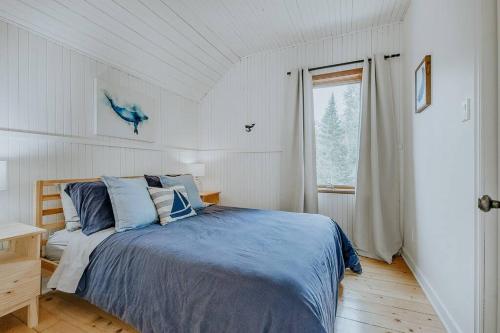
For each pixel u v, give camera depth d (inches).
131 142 109.6
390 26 111.7
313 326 34.2
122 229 69.7
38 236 61.4
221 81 147.6
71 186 76.4
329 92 126.0
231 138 144.9
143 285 51.8
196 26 107.8
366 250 109.3
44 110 79.4
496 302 44.8
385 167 107.9
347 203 119.0
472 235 49.0
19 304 56.8
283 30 116.0
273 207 134.7
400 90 109.7
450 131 59.8
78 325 59.8
